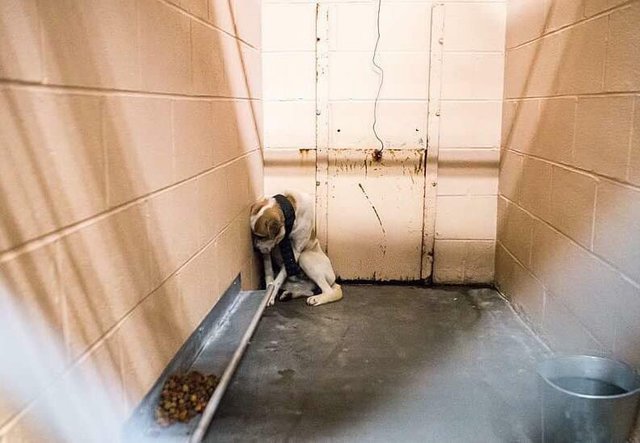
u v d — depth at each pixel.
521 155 2.81
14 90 0.99
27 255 1.03
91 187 1.27
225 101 2.42
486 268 3.31
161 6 1.68
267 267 3.08
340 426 1.83
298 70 3.16
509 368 2.25
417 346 2.47
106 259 1.34
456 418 1.88
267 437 1.77
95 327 1.29
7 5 0.97
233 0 2.51
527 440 1.76
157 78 1.66
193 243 2.00
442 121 3.17
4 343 0.96
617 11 1.82
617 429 1.59
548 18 2.44
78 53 1.21
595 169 1.98
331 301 3.02
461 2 3.06
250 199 2.94
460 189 3.24
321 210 3.28
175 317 1.83
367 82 3.16
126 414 1.46
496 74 3.12
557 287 2.33
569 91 2.21
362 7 3.09
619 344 1.80
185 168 1.91
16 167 1.00
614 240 1.83
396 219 3.28
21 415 1.01
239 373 2.20
